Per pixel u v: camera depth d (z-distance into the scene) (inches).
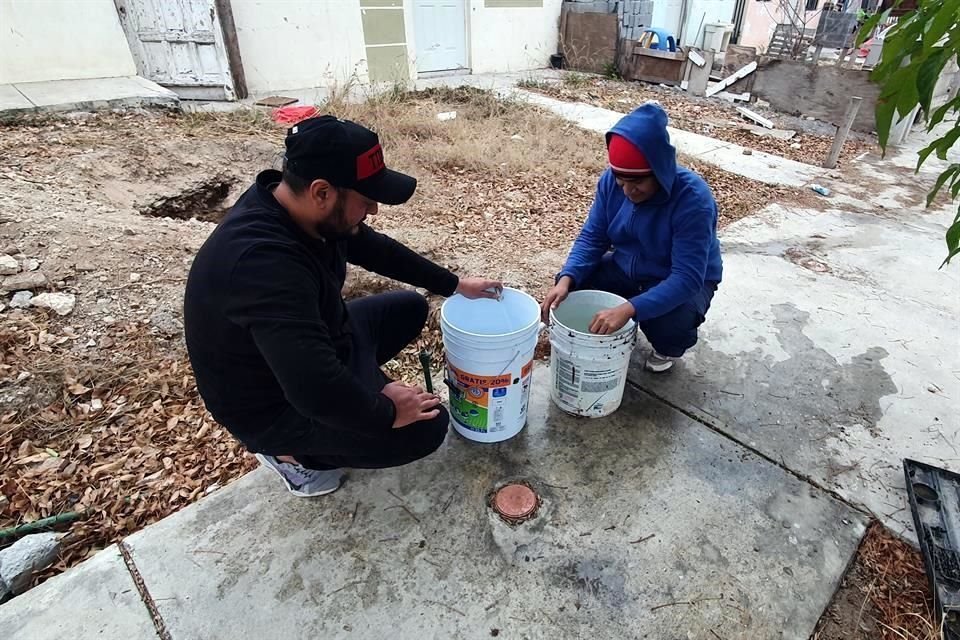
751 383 92.5
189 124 198.1
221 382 54.6
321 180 47.1
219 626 57.7
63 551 66.4
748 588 61.7
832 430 83.1
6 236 107.4
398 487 72.7
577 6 369.7
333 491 71.9
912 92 37.9
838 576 63.1
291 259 48.4
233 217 50.0
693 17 447.5
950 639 57.6
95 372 88.7
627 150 69.7
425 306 82.4
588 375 78.0
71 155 150.3
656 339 87.9
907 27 37.8
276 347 46.2
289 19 264.1
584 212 162.6
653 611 59.6
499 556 64.7
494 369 70.3
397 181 52.8
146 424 82.8
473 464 76.0
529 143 209.9
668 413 85.5
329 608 59.5
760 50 427.8
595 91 307.1
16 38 205.5
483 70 353.7
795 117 271.0
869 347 102.0
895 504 71.4
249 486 72.6
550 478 74.2
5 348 88.7
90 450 78.4
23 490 72.2
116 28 223.6
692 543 66.4
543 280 121.1
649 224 79.7
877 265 133.3
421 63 328.8
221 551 64.6
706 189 77.0
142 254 113.5
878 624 59.0
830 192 180.9
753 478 74.9
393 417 55.3
